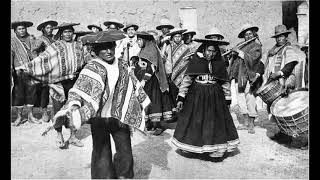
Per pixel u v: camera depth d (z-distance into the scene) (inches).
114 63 155.8
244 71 230.4
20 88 233.3
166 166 189.8
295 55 214.7
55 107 210.1
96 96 145.5
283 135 220.7
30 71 206.8
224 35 245.3
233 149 192.9
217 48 191.6
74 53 210.1
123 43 241.6
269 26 244.4
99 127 156.2
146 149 208.7
